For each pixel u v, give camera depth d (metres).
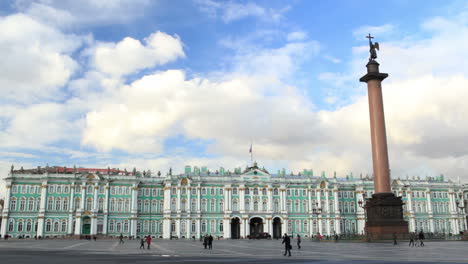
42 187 125.94
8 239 112.12
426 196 150.12
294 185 142.38
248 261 35.53
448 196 152.75
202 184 137.50
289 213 139.75
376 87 80.94
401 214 76.31
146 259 38.19
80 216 125.56
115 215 129.62
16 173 127.56
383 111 80.31
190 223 133.50
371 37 84.31
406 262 32.72
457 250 48.91
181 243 86.25
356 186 146.12
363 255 41.78
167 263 33.12
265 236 128.62
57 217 125.25
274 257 41.12
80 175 128.75
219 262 34.25
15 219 123.44
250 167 140.62
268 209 138.00
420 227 146.75
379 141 78.81
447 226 149.75
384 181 77.62
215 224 135.38
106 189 130.25
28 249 55.38
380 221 76.06
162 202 135.50
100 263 32.84
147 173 141.62
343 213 143.88
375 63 82.00
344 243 75.12
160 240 114.25
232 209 136.62
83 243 82.81
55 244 75.50
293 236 137.62
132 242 92.75
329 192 143.75
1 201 154.75
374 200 78.06
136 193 132.12
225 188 137.62
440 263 31.75
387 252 46.09
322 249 55.62
